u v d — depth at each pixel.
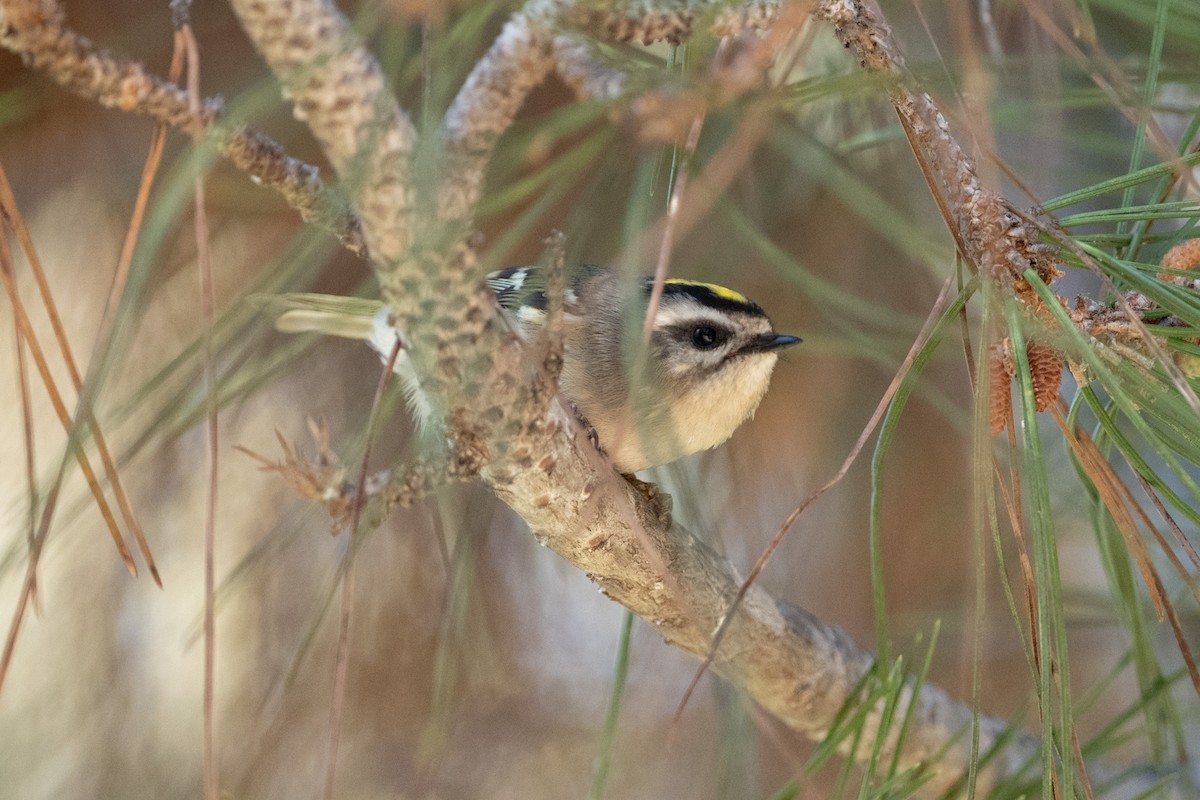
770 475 8.64
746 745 5.06
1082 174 5.64
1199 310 3.25
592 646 9.66
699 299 6.31
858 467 8.64
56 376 7.68
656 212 4.22
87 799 7.77
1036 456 3.18
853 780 5.40
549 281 3.30
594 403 5.92
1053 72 4.41
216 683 8.20
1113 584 4.68
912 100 3.54
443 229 2.89
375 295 4.04
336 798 8.18
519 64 2.80
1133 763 5.60
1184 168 3.19
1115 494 3.87
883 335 6.59
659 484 5.40
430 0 2.67
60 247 7.66
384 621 8.46
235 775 7.91
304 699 8.29
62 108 7.13
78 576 8.01
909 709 3.96
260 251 7.39
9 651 2.70
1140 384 3.44
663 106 2.69
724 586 4.95
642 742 9.34
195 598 8.07
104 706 7.95
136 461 7.30
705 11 2.87
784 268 5.05
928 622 7.74
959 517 8.54
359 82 2.68
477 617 7.98
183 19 2.78
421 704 8.50
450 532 5.40
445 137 2.83
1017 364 3.28
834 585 8.61
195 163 2.67
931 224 6.61
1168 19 4.01
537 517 4.25
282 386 8.04
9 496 7.47
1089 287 6.73
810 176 6.23
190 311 7.21
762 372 6.52
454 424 3.40
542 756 9.09
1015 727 4.41
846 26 3.42
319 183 3.13
